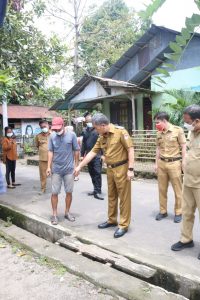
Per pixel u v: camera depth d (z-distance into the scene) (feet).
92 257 14.11
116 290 11.47
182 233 13.98
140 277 12.31
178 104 21.48
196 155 12.96
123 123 49.73
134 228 16.98
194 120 12.69
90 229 17.21
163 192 18.16
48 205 22.70
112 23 70.85
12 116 67.97
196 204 13.64
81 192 26.12
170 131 17.11
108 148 15.92
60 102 53.36
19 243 16.83
